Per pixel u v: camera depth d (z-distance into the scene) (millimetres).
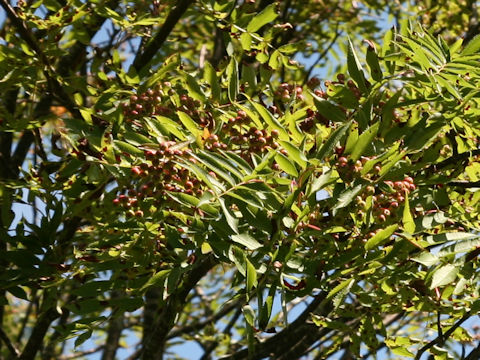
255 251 1890
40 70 2105
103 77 2059
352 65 1970
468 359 2070
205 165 1878
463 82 1937
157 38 2188
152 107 2010
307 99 2191
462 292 2006
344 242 1896
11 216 2021
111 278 1961
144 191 1894
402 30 2064
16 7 2102
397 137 1956
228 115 1975
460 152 2018
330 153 1908
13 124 2041
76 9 2076
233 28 2115
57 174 2020
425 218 1911
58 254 2020
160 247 1960
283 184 1884
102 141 1932
